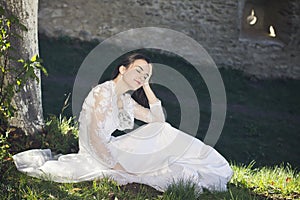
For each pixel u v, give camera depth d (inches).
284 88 629.0
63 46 596.1
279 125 501.7
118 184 223.3
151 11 629.9
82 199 209.5
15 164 235.8
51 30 615.2
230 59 651.5
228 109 521.7
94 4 621.0
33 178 226.1
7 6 262.5
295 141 468.1
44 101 426.0
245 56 653.9
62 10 615.8
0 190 210.4
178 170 225.9
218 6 639.1
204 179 232.8
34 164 238.7
